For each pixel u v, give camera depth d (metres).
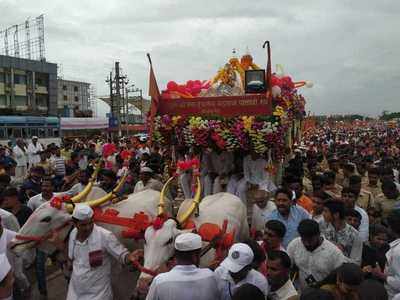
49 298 7.04
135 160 11.66
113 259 5.29
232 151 7.55
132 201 6.08
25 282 5.42
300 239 4.84
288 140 8.39
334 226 5.40
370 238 6.23
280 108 7.14
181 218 5.32
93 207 5.52
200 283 3.85
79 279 4.78
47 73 62.62
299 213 5.93
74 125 42.41
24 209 6.67
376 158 18.78
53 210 5.24
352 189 6.42
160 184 8.02
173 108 7.68
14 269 5.21
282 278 4.12
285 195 5.80
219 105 7.44
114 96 46.97
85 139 26.17
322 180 8.12
